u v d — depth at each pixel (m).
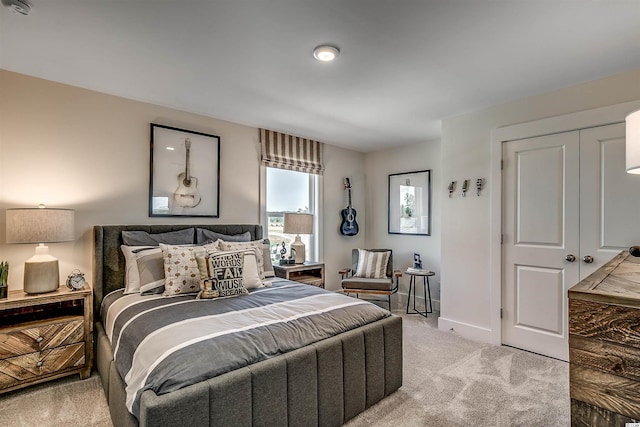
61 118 2.58
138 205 2.95
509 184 2.95
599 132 2.48
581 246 2.56
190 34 1.88
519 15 1.69
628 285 0.87
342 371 1.84
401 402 2.06
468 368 2.51
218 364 1.43
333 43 1.98
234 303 2.10
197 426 1.31
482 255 3.11
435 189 4.30
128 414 1.42
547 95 2.72
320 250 4.48
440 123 3.60
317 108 3.14
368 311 2.15
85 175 2.69
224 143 3.51
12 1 1.57
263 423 1.51
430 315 3.98
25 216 2.15
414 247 4.52
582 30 1.82
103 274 2.63
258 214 3.79
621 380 0.73
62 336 2.21
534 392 2.16
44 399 2.05
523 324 2.86
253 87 2.65
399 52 2.08
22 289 2.41
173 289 2.34
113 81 2.55
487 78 2.46
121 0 1.58
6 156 2.37
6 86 2.37
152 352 1.48
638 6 1.60
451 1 1.58
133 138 2.93
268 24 1.78
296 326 1.80
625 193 2.37
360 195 5.06
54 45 2.01
